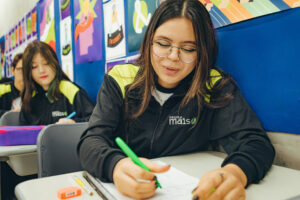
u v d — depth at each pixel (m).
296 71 0.66
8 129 1.01
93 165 0.52
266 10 0.71
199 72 0.70
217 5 0.85
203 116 0.79
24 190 0.47
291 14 0.66
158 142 0.78
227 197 0.38
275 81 0.71
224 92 0.73
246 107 0.70
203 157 0.72
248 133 0.64
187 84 0.78
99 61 1.60
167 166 0.42
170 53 0.65
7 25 4.04
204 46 0.67
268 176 0.54
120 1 1.34
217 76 0.76
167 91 0.78
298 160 0.67
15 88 2.58
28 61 1.56
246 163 0.49
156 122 0.78
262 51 0.74
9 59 4.00
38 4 2.64
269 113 0.74
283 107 0.70
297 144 0.67
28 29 3.03
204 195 0.37
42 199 0.43
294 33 0.66
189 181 0.48
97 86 1.65
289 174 0.55
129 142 0.81
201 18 0.66
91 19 1.65
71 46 1.98
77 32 1.87
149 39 0.70
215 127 0.76
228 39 0.84
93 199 0.43
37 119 1.61
